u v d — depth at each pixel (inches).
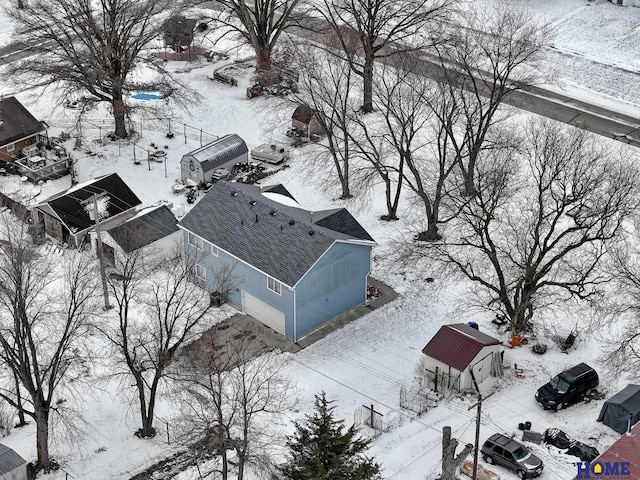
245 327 2551.7
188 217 2679.6
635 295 2331.4
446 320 2576.3
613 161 2997.0
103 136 3472.0
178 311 2519.7
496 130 3181.6
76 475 2095.2
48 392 2160.4
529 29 3875.5
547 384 2306.8
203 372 2158.0
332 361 2433.6
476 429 2006.6
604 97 3703.3
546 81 3486.7
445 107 2746.1
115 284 2650.1
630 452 1972.2
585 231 2546.8
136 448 2170.3
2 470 1998.0
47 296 2544.3
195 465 2129.7
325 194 3125.0
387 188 2933.1
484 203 2503.7
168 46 4040.4
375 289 2687.0
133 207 2970.0
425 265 2763.3
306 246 2470.5
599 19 4330.7
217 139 3346.5
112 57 3309.5
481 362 2336.4
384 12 3713.1
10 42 4141.2
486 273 2704.2
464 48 3395.7
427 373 2383.1
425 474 2081.7
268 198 2689.5
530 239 2758.4
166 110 3622.0
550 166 2559.1
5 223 2652.6
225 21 4252.0
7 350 2011.6
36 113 3624.5
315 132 3420.3
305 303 2474.2
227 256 2581.2
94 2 4274.1
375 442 2170.3
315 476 1797.5
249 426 2089.1
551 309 2456.9
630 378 2372.0
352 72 3659.0
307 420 2165.4
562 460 2116.1
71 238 2851.9
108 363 2365.9
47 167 3206.2
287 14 3725.4
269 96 3725.4
